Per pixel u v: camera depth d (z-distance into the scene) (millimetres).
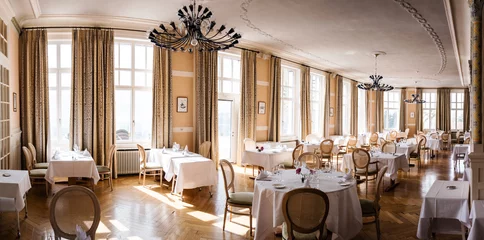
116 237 4035
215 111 8711
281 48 9758
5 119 6070
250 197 4355
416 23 6930
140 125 8109
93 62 7293
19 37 7156
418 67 12664
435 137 13875
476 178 3576
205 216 4926
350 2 5785
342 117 14750
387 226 4633
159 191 6363
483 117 3652
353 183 4023
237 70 10133
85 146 7289
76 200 2781
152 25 7488
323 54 10469
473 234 3016
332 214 3574
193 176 5875
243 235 4184
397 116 20281
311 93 13094
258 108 10156
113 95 7441
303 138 11648
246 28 7547
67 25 7227
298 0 5734
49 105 7445
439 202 3713
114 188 6559
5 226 4379
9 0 5793
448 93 19688
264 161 7301
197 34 4727
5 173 4473
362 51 9906
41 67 7199
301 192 3068
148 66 8164
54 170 5844
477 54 3662
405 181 7887
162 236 4113
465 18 6316
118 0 5988
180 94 8258
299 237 3287
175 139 8195
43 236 4062
